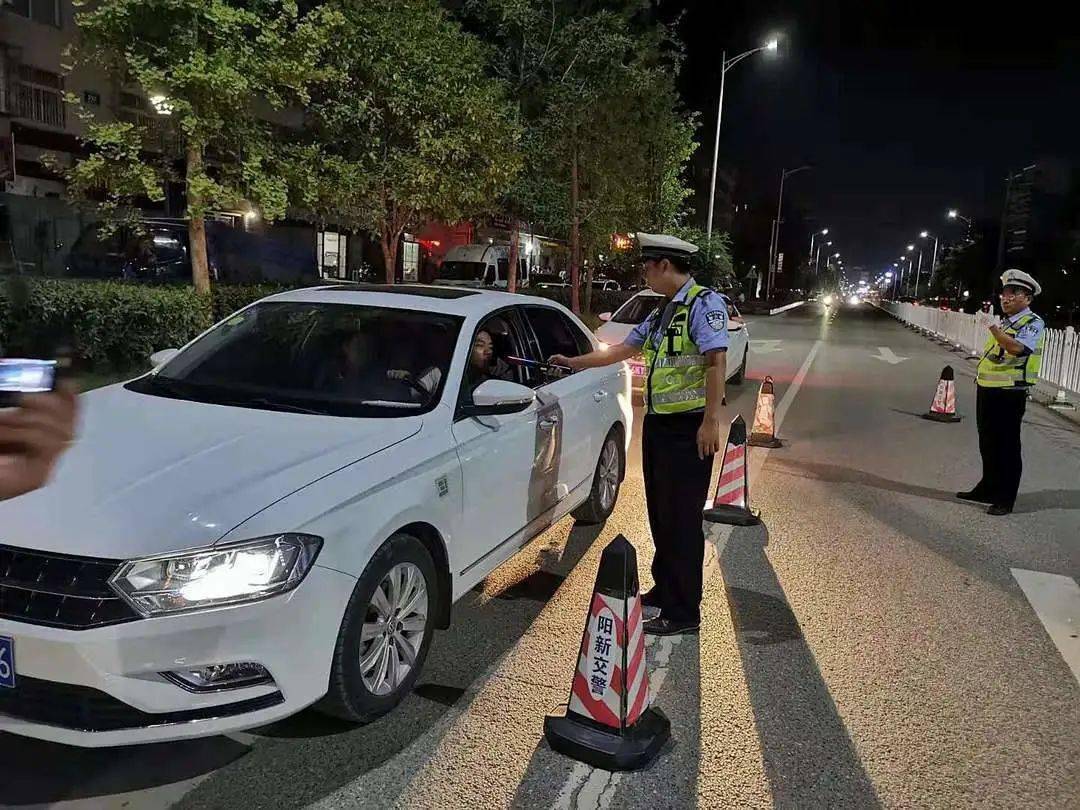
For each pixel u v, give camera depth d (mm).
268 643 2971
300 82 9938
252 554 2965
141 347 9016
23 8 19781
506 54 17688
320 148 11758
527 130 16828
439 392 4207
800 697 3965
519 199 18266
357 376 4340
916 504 7438
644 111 20906
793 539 6332
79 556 2826
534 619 4688
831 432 10789
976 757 3520
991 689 4105
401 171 12000
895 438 10531
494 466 4301
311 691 3123
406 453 3693
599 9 18531
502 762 3322
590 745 3344
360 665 3357
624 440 6621
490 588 5125
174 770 3191
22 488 1639
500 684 3936
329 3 11344
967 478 8484
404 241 26016
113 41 9203
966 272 62125
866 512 7125
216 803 3010
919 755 3518
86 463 3271
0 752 3264
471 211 13445
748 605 5043
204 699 2898
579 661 3445
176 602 2836
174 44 9133
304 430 3744
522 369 5066
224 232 16188
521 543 4781
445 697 3803
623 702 3352
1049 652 4539
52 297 8094
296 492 3189
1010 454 7125
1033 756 3539
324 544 3143
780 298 72875
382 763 3283
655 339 4531
